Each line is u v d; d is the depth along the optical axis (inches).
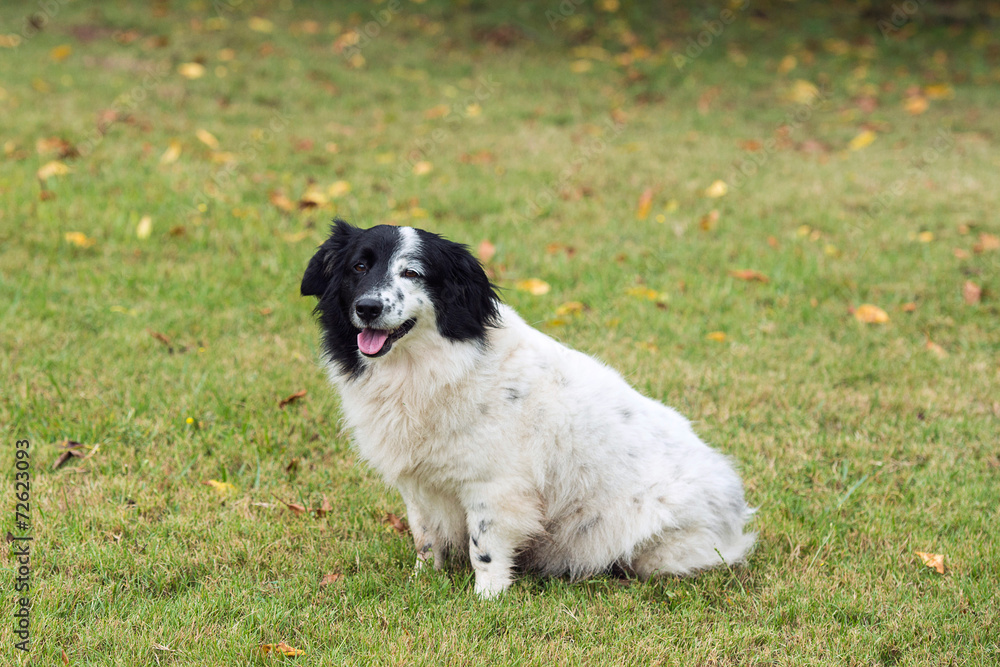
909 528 164.7
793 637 134.6
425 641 129.6
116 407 197.9
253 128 398.3
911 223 331.9
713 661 129.0
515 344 144.5
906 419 209.0
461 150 393.4
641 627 136.9
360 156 377.7
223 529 156.4
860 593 144.7
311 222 307.4
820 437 198.8
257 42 524.4
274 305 255.0
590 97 485.1
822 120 466.6
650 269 292.5
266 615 132.3
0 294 247.0
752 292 278.1
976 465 189.0
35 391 201.8
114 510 161.2
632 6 648.4
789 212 343.3
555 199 346.9
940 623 137.3
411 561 155.3
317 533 159.3
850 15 657.6
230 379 212.5
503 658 126.4
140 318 239.9
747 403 215.3
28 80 425.7
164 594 141.0
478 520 144.7
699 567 150.6
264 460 184.7
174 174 333.7
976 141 434.6
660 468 148.3
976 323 258.7
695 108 478.9
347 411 152.7
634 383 216.2
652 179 370.3
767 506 173.9
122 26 533.6
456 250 144.1
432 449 141.7
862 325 256.2
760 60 565.3
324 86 463.8
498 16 618.2
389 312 133.9
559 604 140.6
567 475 145.3
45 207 295.1
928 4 668.1
